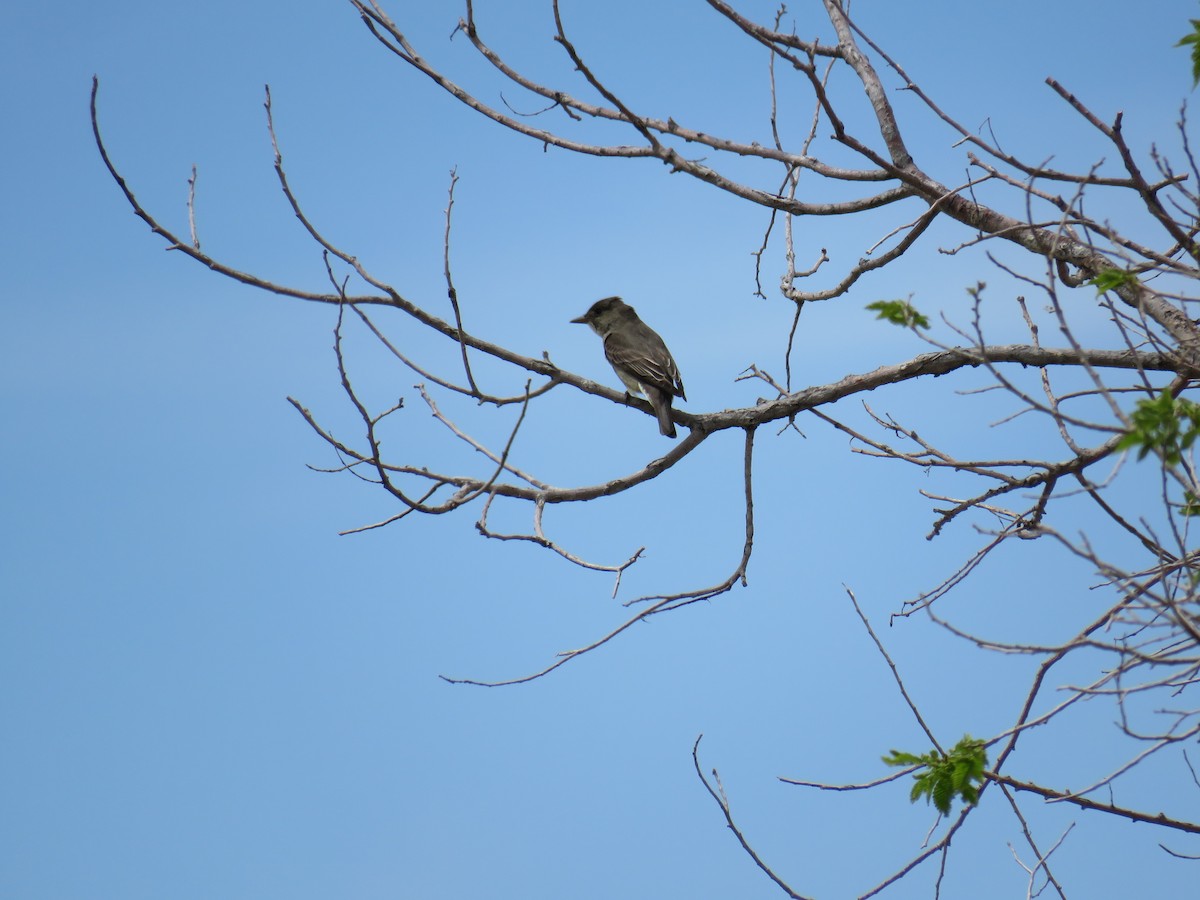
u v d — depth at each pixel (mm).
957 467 11914
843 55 13023
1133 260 9539
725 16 11492
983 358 8359
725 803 10000
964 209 12133
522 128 12773
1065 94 10414
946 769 9102
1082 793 9289
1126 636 8695
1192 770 9633
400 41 12828
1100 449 11500
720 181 12734
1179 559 8812
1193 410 8164
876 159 11688
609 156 12555
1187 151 9594
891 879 9805
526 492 12469
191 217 11273
